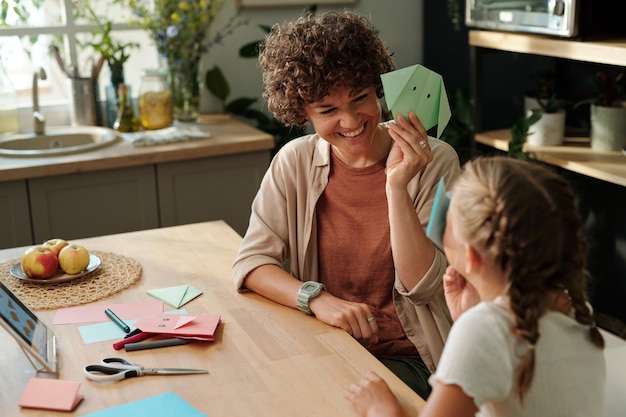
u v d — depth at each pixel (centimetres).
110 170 306
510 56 354
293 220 198
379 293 195
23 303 169
